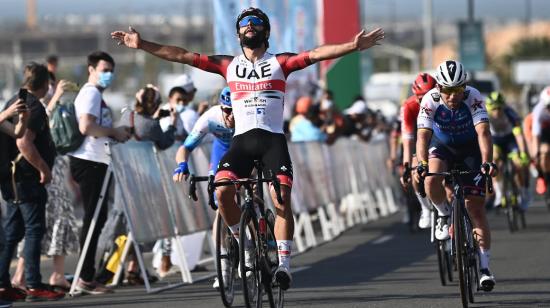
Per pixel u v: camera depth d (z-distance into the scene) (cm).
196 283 2497
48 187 2378
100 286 2356
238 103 1867
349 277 2472
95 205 2369
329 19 5372
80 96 2378
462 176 2050
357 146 4441
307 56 1850
